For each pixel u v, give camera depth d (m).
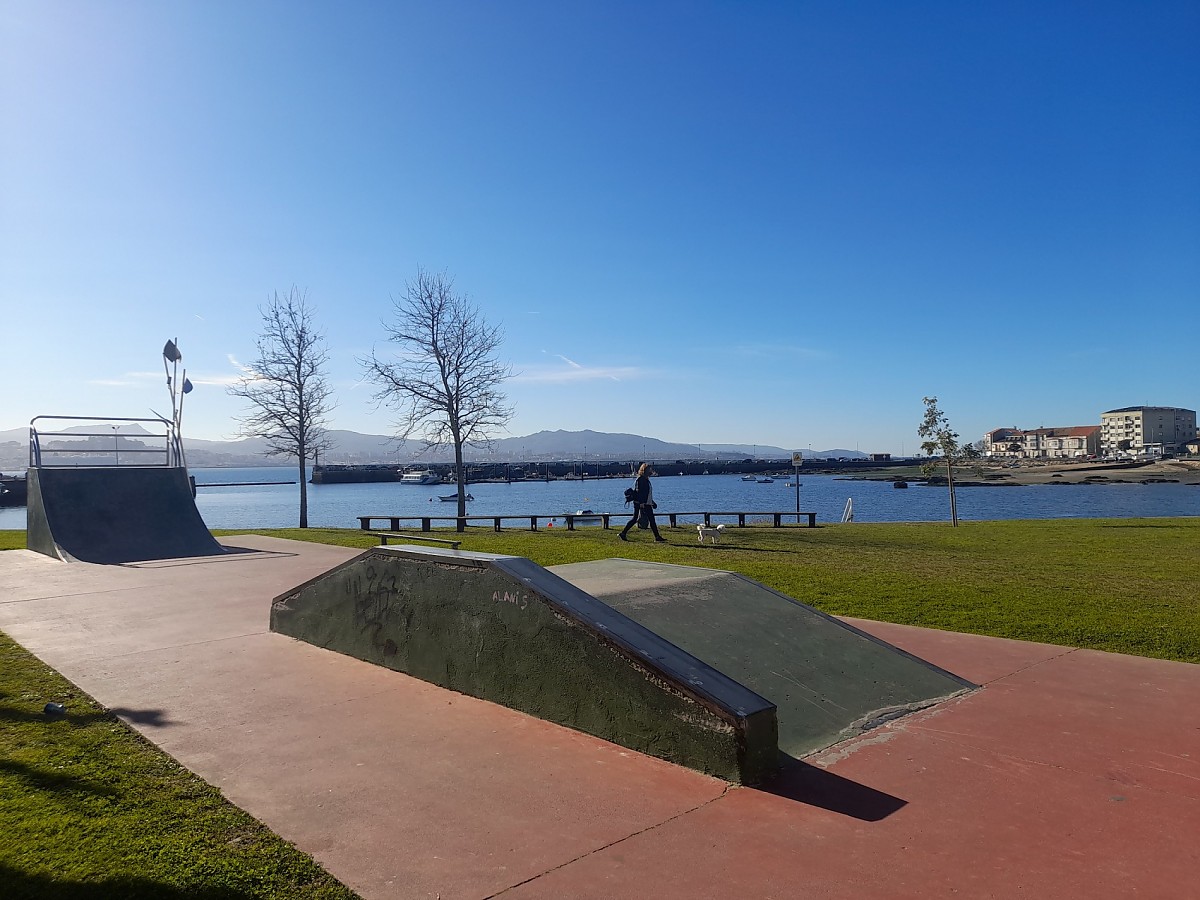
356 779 4.35
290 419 27.33
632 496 18.45
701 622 6.39
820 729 5.07
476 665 5.86
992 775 4.37
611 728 4.93
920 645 7.36
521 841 3.63
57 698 5.84
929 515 49.81
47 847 3.49
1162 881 3.24
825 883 3.24
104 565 13.70
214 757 4.67
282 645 7.53
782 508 58.94
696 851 3.53
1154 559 14.75
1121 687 6.00
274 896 3.14
